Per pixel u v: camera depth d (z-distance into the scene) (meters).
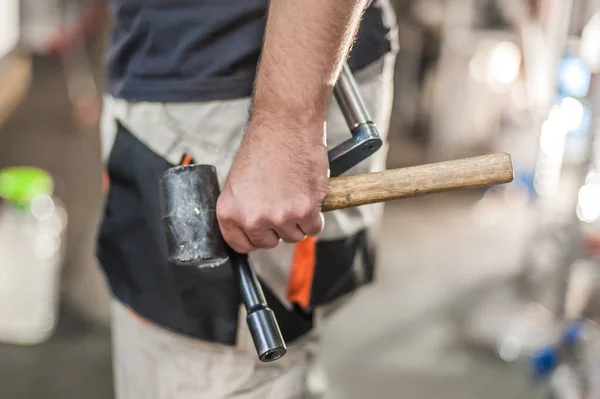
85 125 5.40
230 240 1.06
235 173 1.03
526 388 2.82
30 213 2.96
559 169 3.17
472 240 4.12
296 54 1.00
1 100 4.17
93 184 4.41
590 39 2.80
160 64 1.26
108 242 1.34
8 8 4.24
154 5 1.25
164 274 1.28
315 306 1.31
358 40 1.28
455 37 4.78
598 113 2.76
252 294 1.06
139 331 1.36
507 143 4.37
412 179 1.06
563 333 2.50
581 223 2.80
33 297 2.95
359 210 1.35
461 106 4.81
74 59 5.75
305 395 1.41
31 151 4.88
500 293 3.43
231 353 1.31
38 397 2.57
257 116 1.03
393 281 3.59
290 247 1.26
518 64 4.55
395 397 2.73
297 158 1.01
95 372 2.72
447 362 2.96
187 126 1.25
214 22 1.22
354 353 2.98
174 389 1.34
